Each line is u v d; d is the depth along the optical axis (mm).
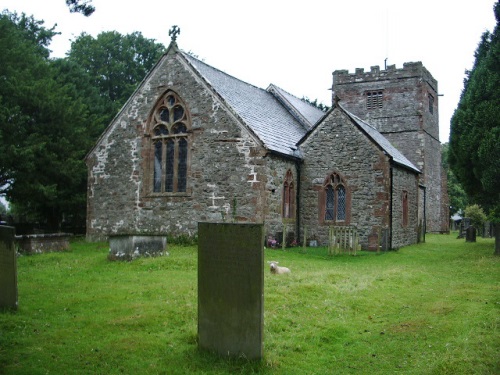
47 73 30094
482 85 20469
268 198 21703
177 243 22562
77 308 9977
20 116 26047
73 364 7043
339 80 45062
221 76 26484
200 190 22812
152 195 24078
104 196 25484
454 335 8344
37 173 26984
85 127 30703
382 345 8039
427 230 43031
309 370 6984
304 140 24547
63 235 20609
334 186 23719
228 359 7184
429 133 44531
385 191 22578
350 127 23500
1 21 28141
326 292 11352
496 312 9703
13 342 7895
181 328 8641
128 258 16078
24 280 13023
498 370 6754
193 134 23141
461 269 16031
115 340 7988
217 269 7426
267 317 9195
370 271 15391
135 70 46625
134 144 24891
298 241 24141
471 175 21734
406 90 42875
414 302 10883
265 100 29031
